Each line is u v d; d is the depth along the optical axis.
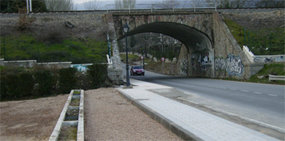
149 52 95.19
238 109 10.45
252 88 18.83
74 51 26.45
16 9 42.72
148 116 9.27
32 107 13.85
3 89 18.67
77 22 30.95
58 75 20.16
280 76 21.67
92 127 7.79
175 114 8.74
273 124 7.80
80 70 21.94
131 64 87.50
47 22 30.64
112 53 26.53
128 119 8.78
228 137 5.86
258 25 32.31
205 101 12.80
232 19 32.72
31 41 27.84
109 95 16.34
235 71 28.09
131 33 37.31
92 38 29.22
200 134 6.09
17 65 22.72
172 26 34.91
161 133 6.82
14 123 9.86
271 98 13.55
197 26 32.56
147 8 32.19
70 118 9.13
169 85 23.83
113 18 31.00
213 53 33.25
